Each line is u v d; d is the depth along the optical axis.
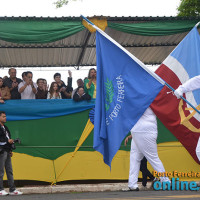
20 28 9.78
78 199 6.66
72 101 10.34
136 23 10.30
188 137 9.43
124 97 8.56
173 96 9.47
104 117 8.60
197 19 10.49
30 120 10.20
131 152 8.96
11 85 10.70
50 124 10.25
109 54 8.73
